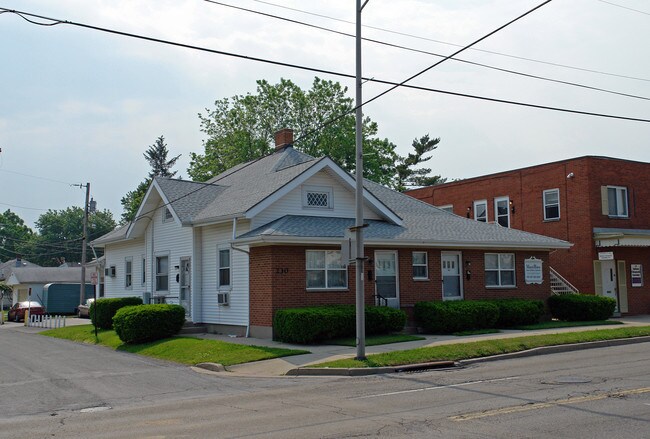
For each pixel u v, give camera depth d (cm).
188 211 2536
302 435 870
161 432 934
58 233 11319
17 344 2528
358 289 1633
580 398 1074
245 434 894
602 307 2642
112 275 3362
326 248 2214
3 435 958
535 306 2516
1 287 6384
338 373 1516
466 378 1375
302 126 5028
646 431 838
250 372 1602
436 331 2273
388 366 1556
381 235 2325
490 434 841
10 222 11531
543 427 872
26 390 1441
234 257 2328
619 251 3094
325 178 2447
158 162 8475
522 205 3372
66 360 1972
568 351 1834
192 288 2506
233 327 2311
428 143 8150
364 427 906
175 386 1441
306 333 1945
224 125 5212
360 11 1691
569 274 3086
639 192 3200
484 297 2586
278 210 2319
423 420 942
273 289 2103
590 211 3006
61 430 985
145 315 2219
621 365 1485
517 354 1745
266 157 3000
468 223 2823
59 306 5044
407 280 2402
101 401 1275
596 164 3055
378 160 5159
